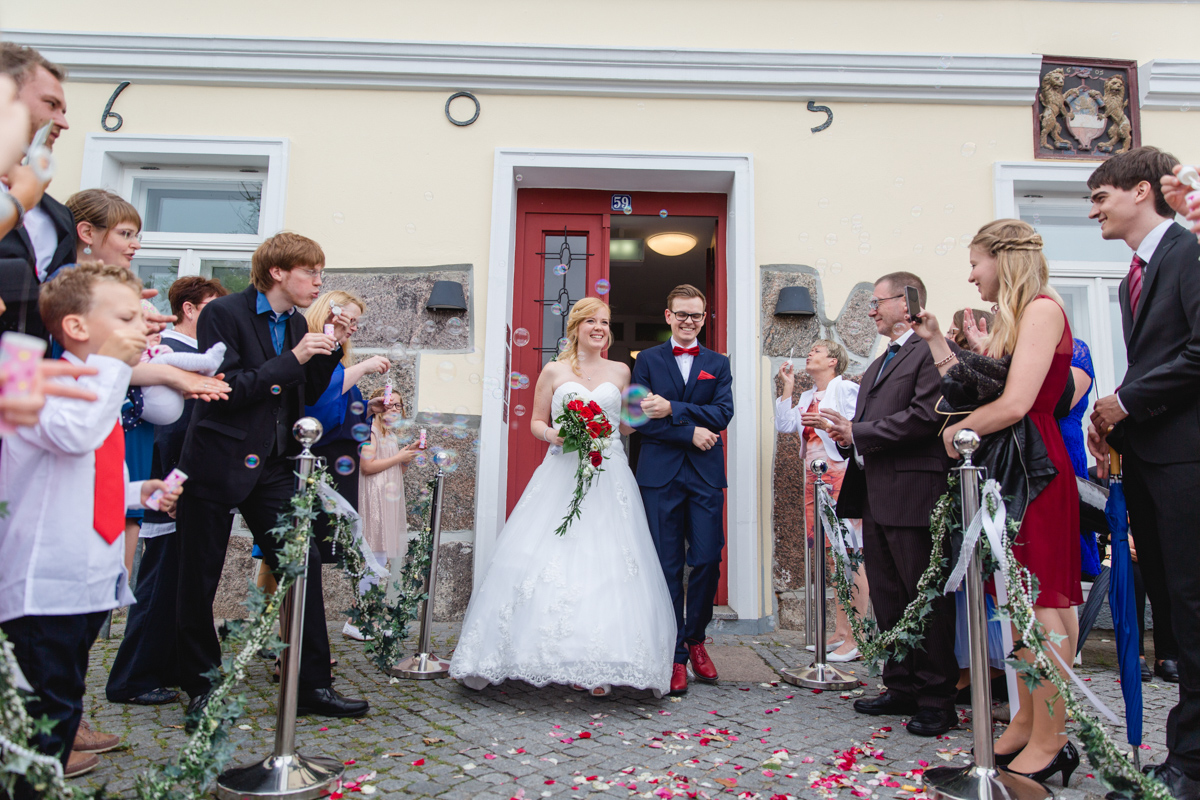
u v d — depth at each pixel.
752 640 3.93
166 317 2.06
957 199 4.54
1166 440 1.97
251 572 4.08
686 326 3.36
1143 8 4.74
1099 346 4.72
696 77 4.53
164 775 1.61
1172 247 2.05
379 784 1.97
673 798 1.92
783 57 4.53
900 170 4.55
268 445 2.43
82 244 2.39
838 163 4.55
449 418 4.30
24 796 1.39
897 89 4.57
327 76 4.52
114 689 2.62
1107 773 1.75
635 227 5.41
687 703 2.82
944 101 4.59
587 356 3.39
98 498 1.65
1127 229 2.21
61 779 1.35
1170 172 2.12
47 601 1.54
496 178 4.48
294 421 2.57
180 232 4.63
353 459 3.12
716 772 2.11
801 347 4.39
